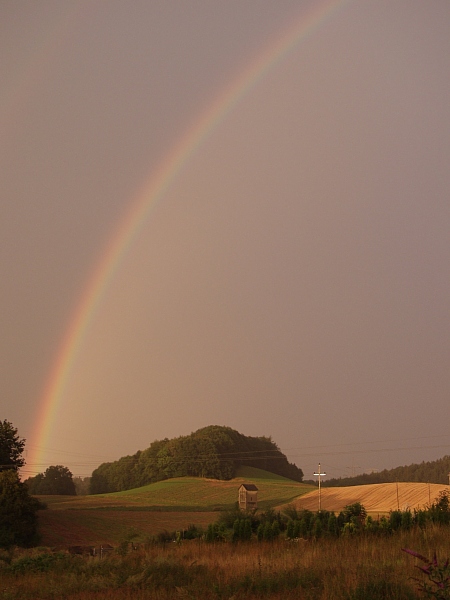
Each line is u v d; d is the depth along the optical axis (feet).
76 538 205.26
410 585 44.19
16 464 236.63
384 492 313.73
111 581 63.72
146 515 269.23
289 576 55.83
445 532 83.35
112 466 523.70
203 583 57.31
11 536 176.35
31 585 66.85
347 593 44.39
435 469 527.40
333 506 304.30
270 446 561.84
